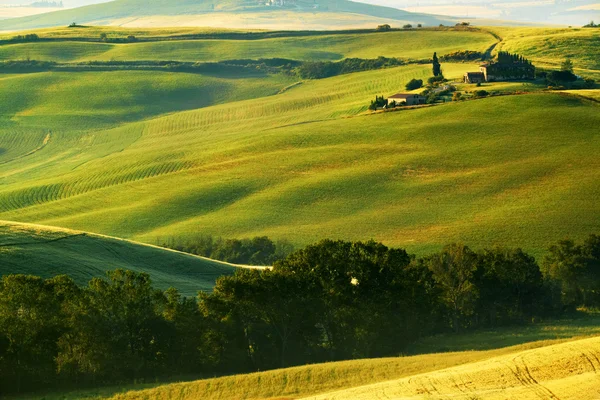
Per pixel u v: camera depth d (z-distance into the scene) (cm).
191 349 8212
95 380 7675
